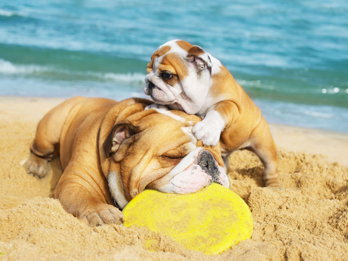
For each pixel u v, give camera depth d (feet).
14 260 5.59
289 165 7.69
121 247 5.73
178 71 6.66
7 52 15.08
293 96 13.43
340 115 11.51
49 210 6.11
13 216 6.02
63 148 7.09
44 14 21.17
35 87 12.12
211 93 6.84
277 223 6.28
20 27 18.43
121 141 6.27
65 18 20.80
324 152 8.34
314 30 21.88
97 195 6.46
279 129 9.70
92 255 5.65
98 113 6.79
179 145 6.21
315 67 16.19
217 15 24.08
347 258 5.83
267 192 6.68
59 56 15.26
